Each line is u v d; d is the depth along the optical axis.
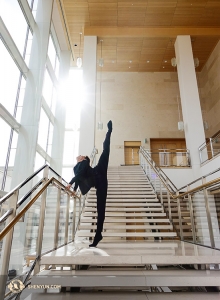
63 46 12.55
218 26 11.38
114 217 5.60
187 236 5.06
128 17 10.90
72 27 11.42
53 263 2.47
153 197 6.54
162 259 2.52
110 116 14.04
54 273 2.35
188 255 2.60
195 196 4.59
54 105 11.94
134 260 2.51
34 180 6.70
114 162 13.23
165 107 14.15
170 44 12.20
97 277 2.21
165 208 6.12
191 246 3.52
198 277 2.20
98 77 14.80
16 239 4.73
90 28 11.41
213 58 12.69
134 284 2.18
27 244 4.73
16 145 7.14
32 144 7.06
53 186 3.21
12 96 7.22
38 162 9.60
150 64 14.07
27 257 3.37
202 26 11.40
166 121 13.89
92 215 5.30
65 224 3.82
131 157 13.46
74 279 2.20
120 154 13.36
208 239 4.32
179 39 11.27
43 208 2.71
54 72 11.55
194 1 9.95
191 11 10.49
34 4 8.92
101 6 10.24
